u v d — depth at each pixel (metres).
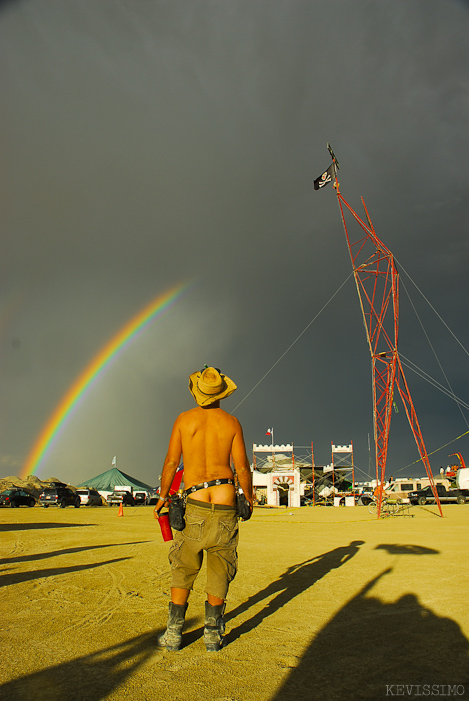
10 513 28.44
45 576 7.57
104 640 4.47
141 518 24.56
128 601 5.98
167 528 4.82
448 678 3.56
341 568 8.30
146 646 4.31
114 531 15.91
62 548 11.13
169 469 4.74
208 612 4.27
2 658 3.99
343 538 13.84
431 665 3.82
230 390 4.83
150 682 3.50
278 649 4.23
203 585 7.14
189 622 5.12
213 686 3.43
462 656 4.01
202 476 4.52
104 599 6.08
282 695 3.28
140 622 5.07
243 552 10.59
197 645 4.36
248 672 3.70
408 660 3.94
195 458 4.59
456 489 53.03
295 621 5.11
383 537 14.10
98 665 3.84
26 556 9.80
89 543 12.18
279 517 27.62
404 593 6.31
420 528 17.95
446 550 10.75
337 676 3.62
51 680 3.53
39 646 4.30
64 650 4.20
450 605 5.69
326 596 6.23
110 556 9.77
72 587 6.77
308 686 3.44
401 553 10.23
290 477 55.28
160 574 7.76
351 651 4.17
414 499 48.03
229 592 6.55
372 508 31.36
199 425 4.69
